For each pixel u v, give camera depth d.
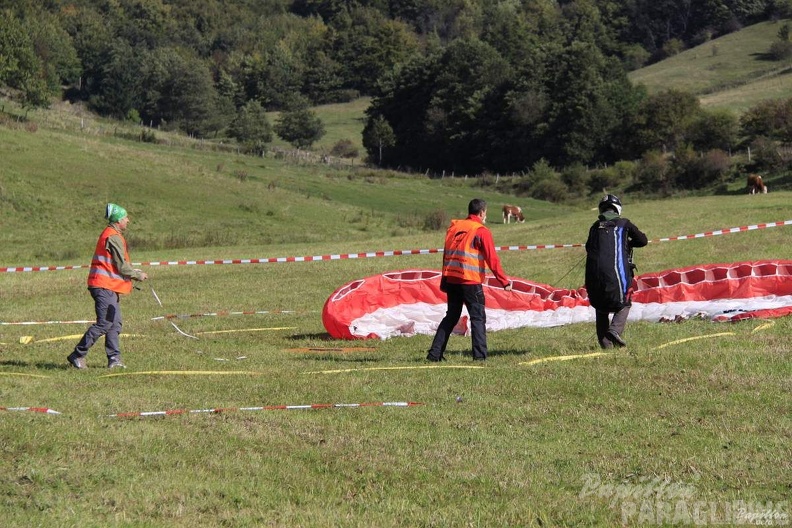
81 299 59.47
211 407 25.00
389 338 38.41
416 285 41.62
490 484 18.39
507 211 155.12
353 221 148.12
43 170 148.00
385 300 41.22
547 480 18.56
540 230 93.75
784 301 37.34
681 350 29.25
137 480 18.61
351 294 40.78
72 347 37.69
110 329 31.69
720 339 30.75
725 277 40.56
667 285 41.53
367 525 16.33
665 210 98.12
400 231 138.00
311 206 157.88
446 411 24.03
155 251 105.62
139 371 30.89
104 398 25.86
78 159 159.25
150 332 43.16
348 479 18.97
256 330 43.56
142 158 170.62
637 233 30.81
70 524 16.09
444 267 31.38
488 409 24.09
